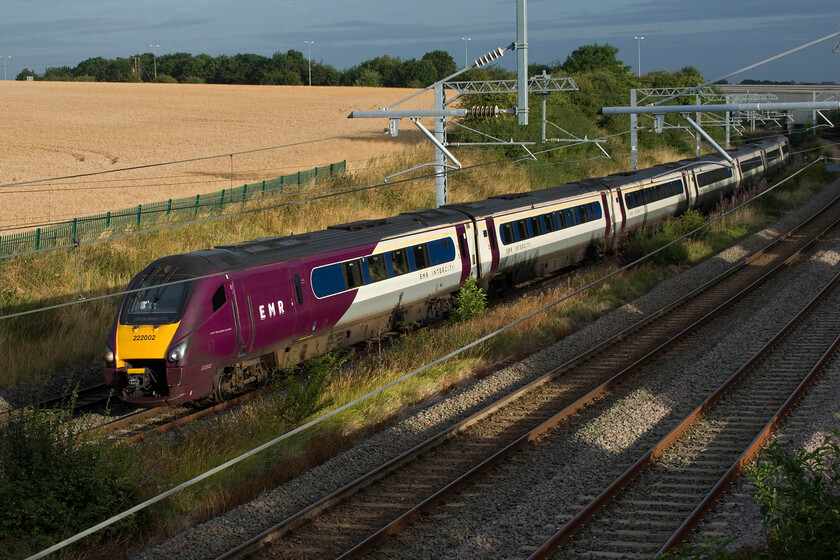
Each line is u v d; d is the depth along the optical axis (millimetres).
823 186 75812
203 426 19828
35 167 61562
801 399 21406
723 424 19766
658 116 35750
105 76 199125
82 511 15117
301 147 74250
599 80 97750
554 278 40250
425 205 54281
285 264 24547
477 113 34438
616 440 18594
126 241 37906
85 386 25266
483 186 60875
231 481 16953
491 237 34125
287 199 48281
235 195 48188
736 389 22641
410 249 29750
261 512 15414
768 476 13242
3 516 14469
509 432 19781
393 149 71750
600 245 43406
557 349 26953
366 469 17562
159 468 16984
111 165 63875
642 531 14125
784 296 33719
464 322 29984
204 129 85188
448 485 16156
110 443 18172
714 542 11945
